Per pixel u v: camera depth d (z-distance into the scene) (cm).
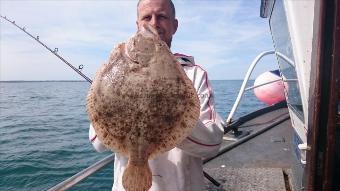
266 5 482
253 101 3052
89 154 1044
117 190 227
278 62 509
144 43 197
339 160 249
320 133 210
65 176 834
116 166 237
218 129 202
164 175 212
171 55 196
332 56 198
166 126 191
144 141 190
